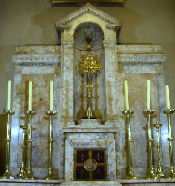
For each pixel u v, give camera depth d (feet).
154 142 10.87
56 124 11.01
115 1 12.83
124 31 12.56
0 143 11.13
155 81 11.41
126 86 10.52
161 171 10.12
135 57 11.51
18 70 11.49
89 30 11.68
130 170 10.21
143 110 11.13
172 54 12.19
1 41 12.36
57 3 12.87
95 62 11.27
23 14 12.76
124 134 10.92
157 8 12.87
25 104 11.19
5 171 10.53
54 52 11.65
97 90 11.40
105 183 9.27
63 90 10.65
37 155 10.80
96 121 10.62
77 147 9.95
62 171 10.11
